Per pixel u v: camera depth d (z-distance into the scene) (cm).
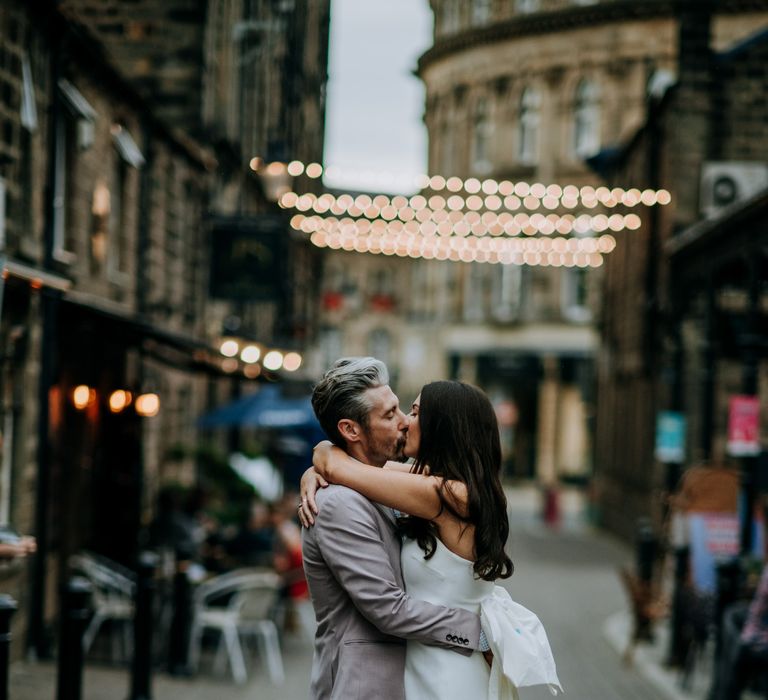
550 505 3097
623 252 2844
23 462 996
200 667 1078
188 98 1828
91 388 1170
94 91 1246
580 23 4144
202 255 1931
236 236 1770
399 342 6234
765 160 1872
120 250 1431
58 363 1154
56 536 1159
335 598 348
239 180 2316
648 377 2353
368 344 6250
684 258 1434
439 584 343
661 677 1075
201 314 1945
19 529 993
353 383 358
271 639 1115
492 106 4500
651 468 2281
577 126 4266
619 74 4066
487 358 4534
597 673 1122
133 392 1394
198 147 1831
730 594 895
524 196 1783
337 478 347
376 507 347
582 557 2306
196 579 1133
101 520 1386
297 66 3073
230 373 1373
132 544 1393
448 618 338
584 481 4197
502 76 4441
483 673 345
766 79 1877
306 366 3288
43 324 1038
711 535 1091
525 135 4438
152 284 1573
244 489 1578
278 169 1858
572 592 1764
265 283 1769
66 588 714
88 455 1299
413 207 1867
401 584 347
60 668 707
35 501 1034
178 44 1819
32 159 1016
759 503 1134
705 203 1784
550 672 343
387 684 341
